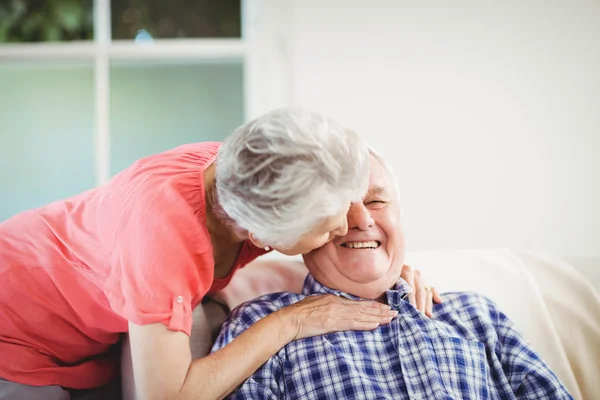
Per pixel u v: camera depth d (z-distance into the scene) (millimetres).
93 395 1245
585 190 1909
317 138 875
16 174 2141
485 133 1923
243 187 870
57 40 2127
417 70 1922
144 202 930
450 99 1923
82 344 1139
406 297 1257
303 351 1174
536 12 1908
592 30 1897
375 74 1926
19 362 1069
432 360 1158
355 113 1932
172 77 2131
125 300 928
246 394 1117
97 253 1010
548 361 1304
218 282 1220
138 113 2131
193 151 1061
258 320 1150
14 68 2115
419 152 1929
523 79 1914
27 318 1066
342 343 1174
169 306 913
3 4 2123
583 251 1907
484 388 1159
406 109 1928
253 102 2035
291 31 1958
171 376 918
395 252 1205
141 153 2139
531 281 1392
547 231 1916
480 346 1199
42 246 1063
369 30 1928
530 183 1918
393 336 1196
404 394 1147
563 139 1914
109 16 2111
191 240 931
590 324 1354
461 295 1296
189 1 2127
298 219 867
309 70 1935
